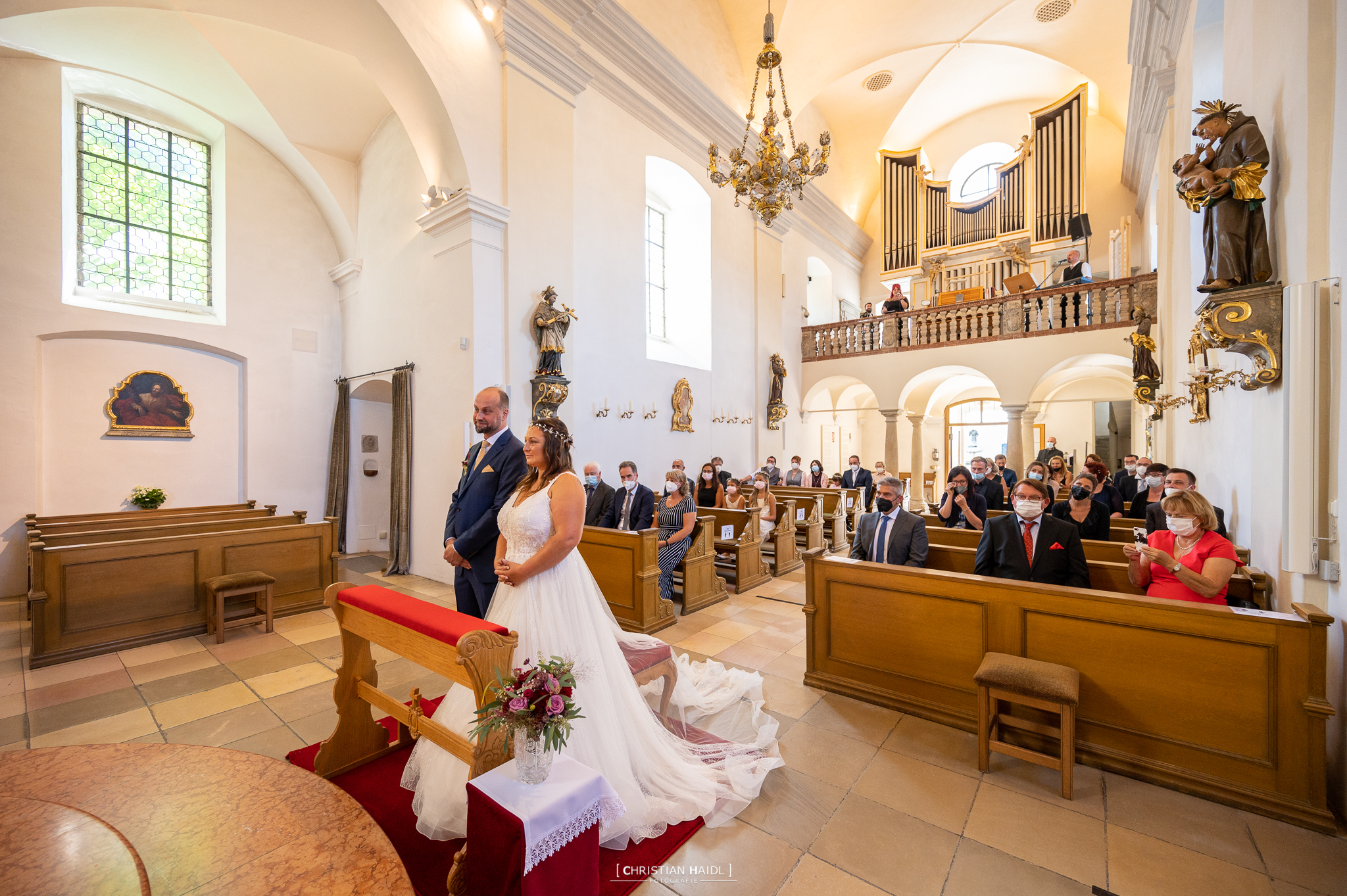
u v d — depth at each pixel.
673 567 5.63
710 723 3.29
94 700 3.61
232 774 1.61
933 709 3.36
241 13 6.14
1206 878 2.12
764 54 5.75
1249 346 3.15
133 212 7.65
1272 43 3.35
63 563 4.33
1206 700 2.65
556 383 7.12
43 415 6.69
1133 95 8.57
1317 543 2.68
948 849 2.28
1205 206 3.39
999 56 12.66
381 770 2.71
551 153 7.43
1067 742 2.62
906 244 15.29
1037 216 13.36
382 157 8.23
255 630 5.05
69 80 7.05
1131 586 3.68
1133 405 13.84
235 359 8.27
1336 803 2.53
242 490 8.26
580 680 2.31
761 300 12.32
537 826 1.53
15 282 6.47
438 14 6.36
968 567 4.33
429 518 7.04
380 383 8.23
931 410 17.52
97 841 1.24
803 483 12.15
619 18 8.20
